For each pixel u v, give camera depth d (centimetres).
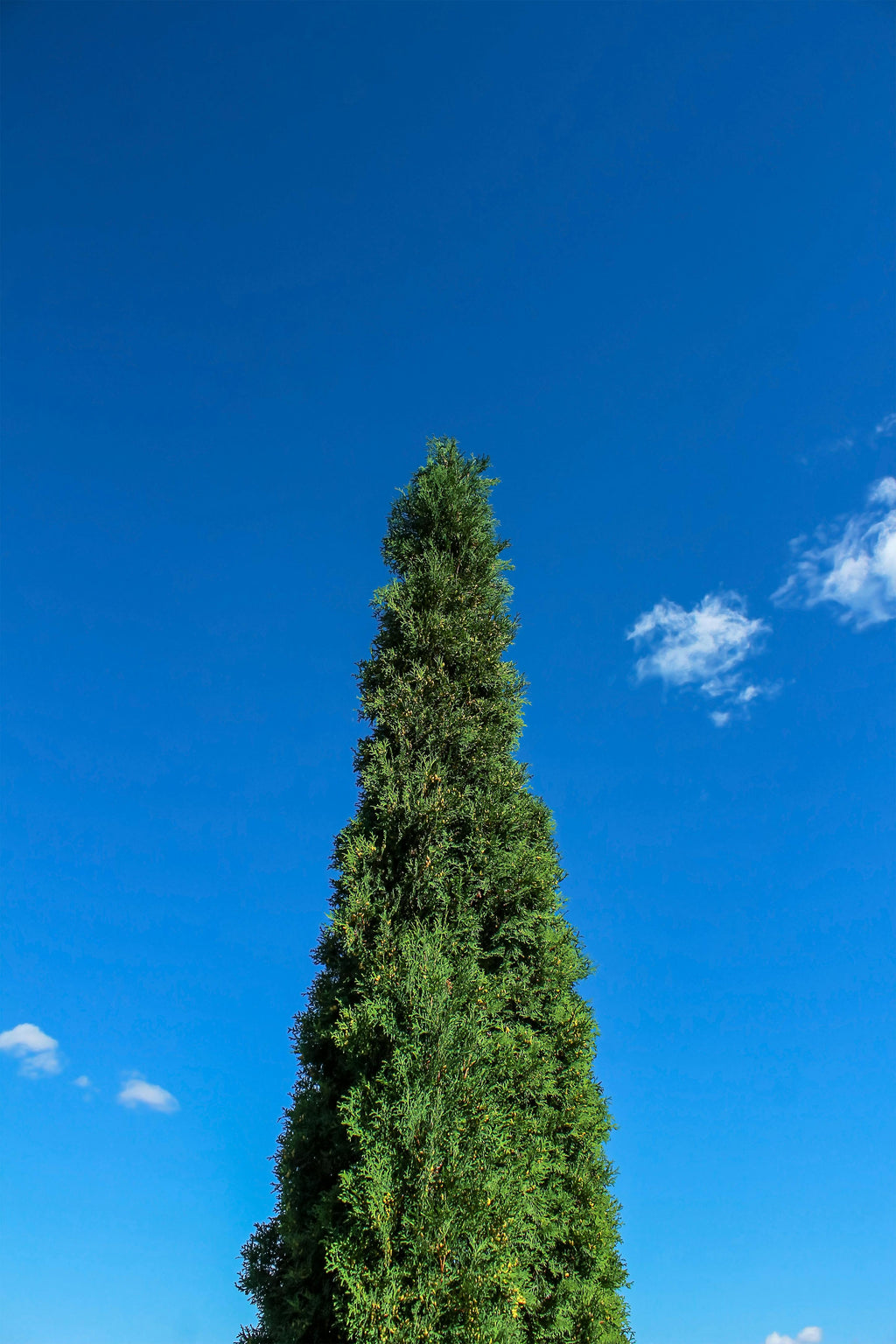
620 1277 1199
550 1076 1255
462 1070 926
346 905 1088
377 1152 876
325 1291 910
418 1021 944
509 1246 873
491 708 1324
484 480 1591
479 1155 888
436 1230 831
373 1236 845
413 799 1167
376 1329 793
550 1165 1151
